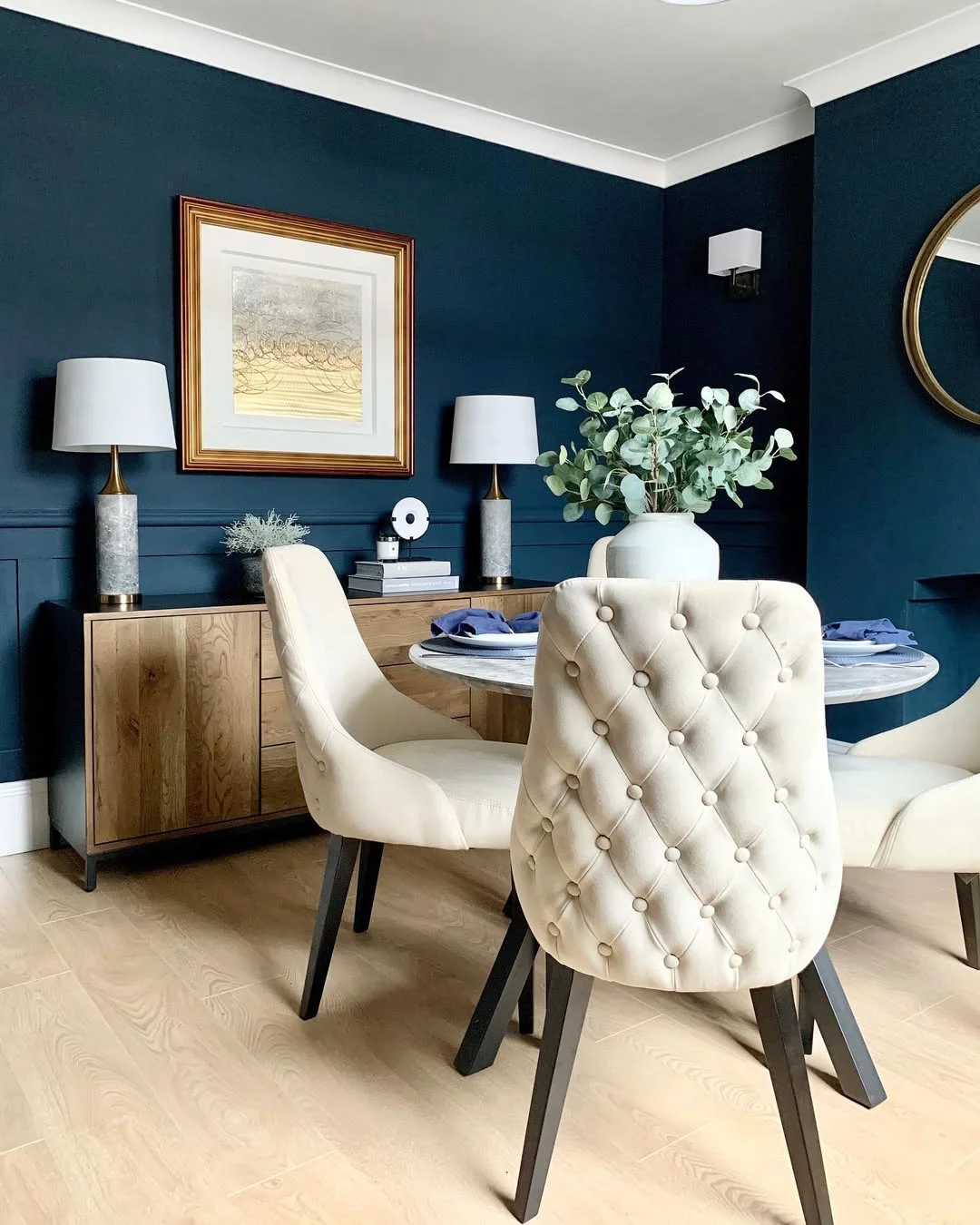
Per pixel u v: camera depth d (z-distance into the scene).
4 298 2.80
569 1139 1.56
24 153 2.81
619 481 2.01
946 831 1.76
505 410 3.50
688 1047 1.85
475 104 3.63
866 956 2.21
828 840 1.30
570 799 1.29
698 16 2.97
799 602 1.18
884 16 2.98
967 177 3.04
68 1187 1.44
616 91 3.52
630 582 1.19
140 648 2.62
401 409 3.57
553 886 1.33
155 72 3.01
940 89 3.08
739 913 1.27
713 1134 1.58
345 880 1.92
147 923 2.39
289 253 3.27
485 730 3.31
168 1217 1.38
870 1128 1.59
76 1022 1.91
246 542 3.05
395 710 2.32
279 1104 1.65
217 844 3.00
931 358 3.13
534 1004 2.03
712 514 4.20
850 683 1.73
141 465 3.05
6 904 2.51
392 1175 1.47
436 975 2.14
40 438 2.88
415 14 2.95
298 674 1.89
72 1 2.83
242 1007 1.98
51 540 2.92
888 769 2.00
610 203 4.17
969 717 2.14
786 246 3.84
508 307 3.89
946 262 3.08
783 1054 1.32
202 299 3.11
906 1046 1.83
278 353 3.27
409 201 3.58
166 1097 1.67
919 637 3.37
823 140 3.42
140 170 3.00
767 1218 1.39
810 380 3.51
